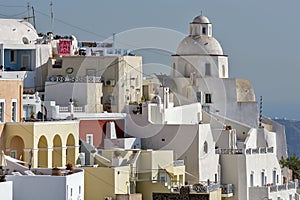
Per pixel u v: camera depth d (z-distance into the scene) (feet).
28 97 499.10
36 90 545.85
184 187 491.72
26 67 549.54
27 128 455.63
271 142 590.14
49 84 537.24
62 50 569.64
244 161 544.62
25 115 495.82
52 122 467.52
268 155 568.82
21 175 422.41
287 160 621.31
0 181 414.21
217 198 509.76
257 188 549.54
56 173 428.56
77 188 435.12
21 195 421.18
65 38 584.81
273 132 594.65
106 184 469.57
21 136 456.04
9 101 460.14
